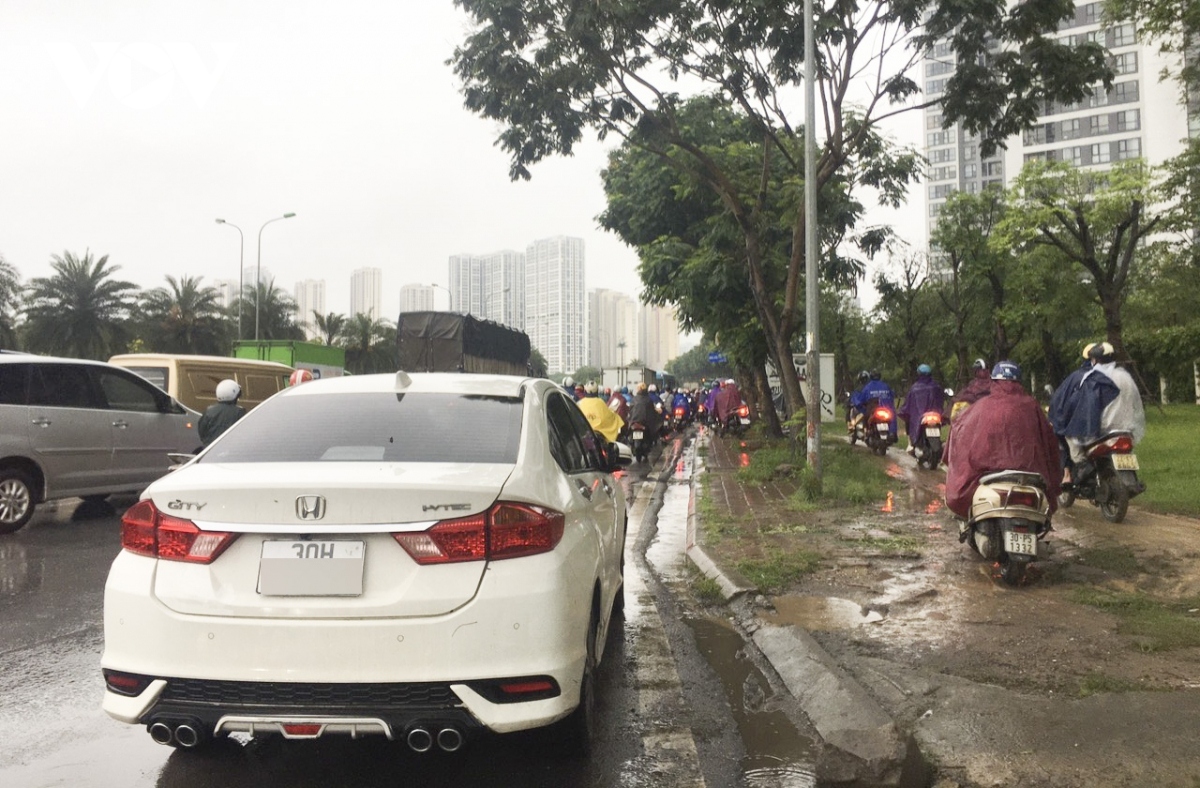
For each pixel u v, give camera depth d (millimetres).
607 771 3551
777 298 21375
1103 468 9000
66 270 46844
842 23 13031
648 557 8438
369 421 3906
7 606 6258
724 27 13812
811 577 6805
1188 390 39719
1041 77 14375
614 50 14180
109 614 3258
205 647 3109
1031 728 3773
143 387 11062
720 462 17641
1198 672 4430
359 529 3121
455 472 3348
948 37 14414
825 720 3939
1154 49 73938
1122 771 3352
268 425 3943
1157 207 28438
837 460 15617
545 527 3311
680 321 24234
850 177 17781
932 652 4875
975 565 7148
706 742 3871
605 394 27828
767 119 15344
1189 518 9133
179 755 3703
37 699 4395
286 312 58469
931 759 3535
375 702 3070
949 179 109375
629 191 26266
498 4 13477
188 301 52125
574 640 3340
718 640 5531
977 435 6781
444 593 3102
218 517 3186
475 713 3057
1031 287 34312
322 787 3383
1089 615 5566
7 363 9555
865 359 50000
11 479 9383
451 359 23484
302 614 3094
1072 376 9164
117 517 10703
